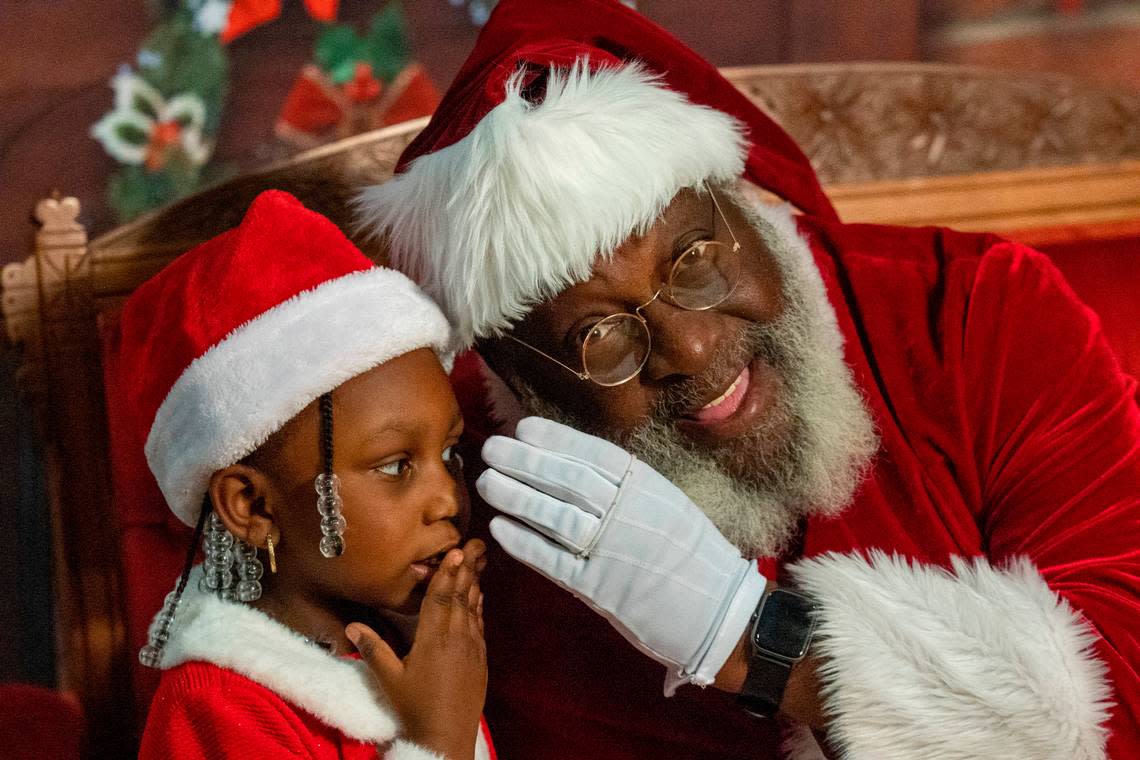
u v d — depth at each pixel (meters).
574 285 1.95
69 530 2.37
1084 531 1.99
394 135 2.42
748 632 1.92
